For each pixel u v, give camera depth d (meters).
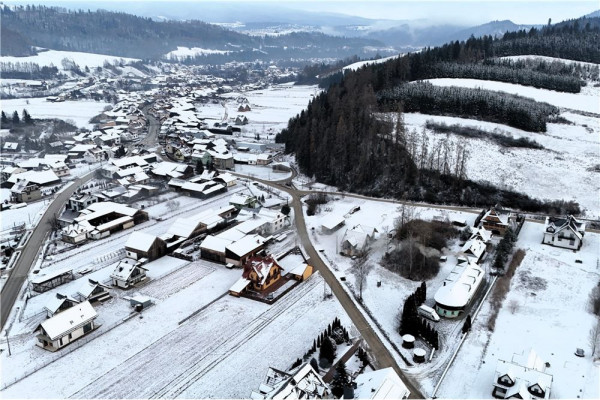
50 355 58.38
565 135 130.75
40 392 51.88
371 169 121.75
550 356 56.59
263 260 76.31
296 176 137.62
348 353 58.81
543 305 68.12
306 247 90.50
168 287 75.50
